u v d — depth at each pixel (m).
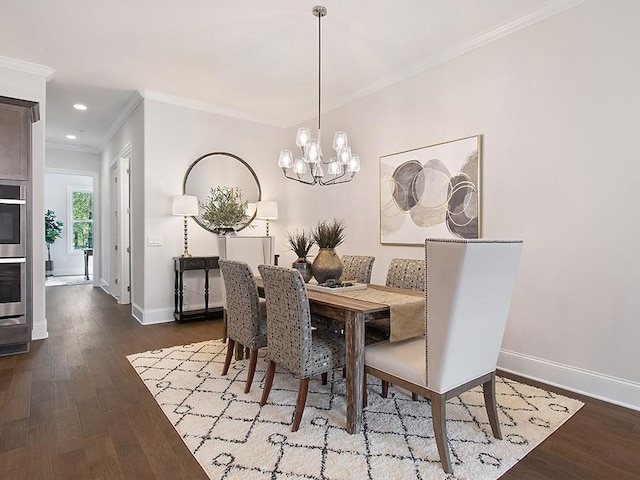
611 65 2.44
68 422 2.12
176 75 3.99
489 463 1.76
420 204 3.67
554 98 2.71
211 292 5.07
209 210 4.93
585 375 2.56
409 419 2.19
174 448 1.87
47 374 2.84
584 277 2.58
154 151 4.52
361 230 4.37
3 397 2.43
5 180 3.19
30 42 3.28
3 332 3.20
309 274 2.94
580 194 2.59
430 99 3.58
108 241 6.81
